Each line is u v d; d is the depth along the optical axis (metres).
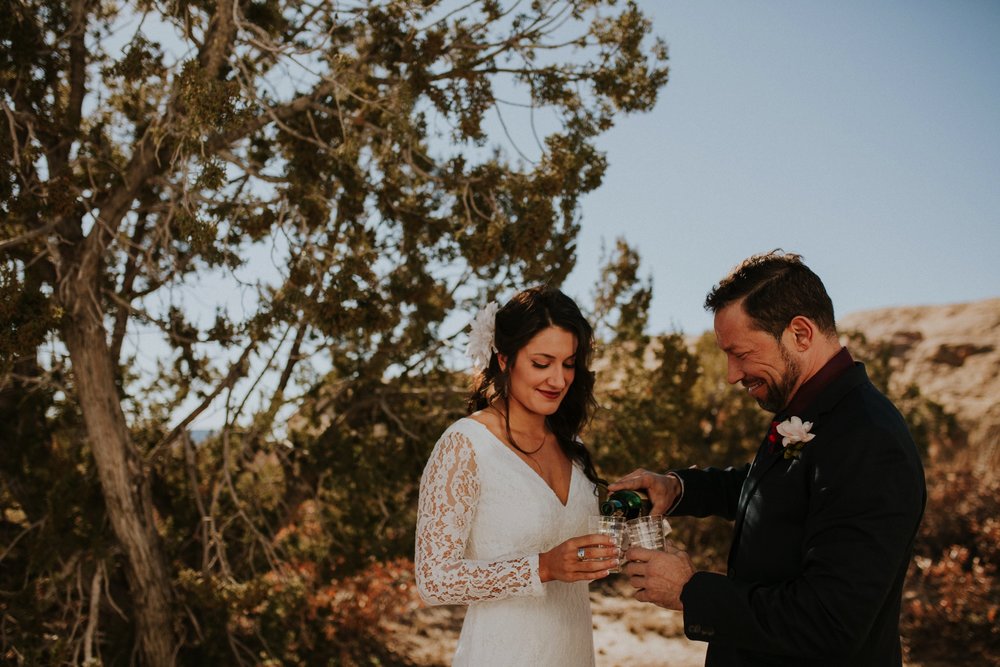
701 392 11.62
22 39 6.21
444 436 2.69
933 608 8.41
